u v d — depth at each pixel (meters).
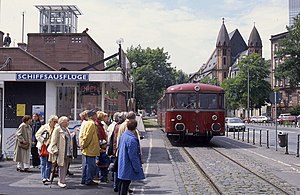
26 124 15.57
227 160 19.84
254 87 100.75
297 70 86.06
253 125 75.25
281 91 108.88
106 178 13.28
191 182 13.60
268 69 102.56
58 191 11.75
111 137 12.40
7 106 18.53
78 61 33.00
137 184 13.21
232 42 167.00
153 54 81.50
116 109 27.86
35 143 15.75
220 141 33.34
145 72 76.81
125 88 23.94
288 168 17.06
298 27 85.50
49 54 33.22
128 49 82.75
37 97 18.53
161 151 24.55
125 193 8.98
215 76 165.62
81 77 18.16
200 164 18.31
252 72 101.00
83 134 12.63
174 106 27.81
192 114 27.69
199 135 27.77
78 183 13.12
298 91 105.19
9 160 18.50
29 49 33.34
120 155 8.96
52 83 18.53
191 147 27.38
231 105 103.75
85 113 12.91
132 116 9.09
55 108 18.52
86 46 33.00
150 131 48.09
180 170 16.48
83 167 12.80
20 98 18.53
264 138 37.69
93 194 11.36
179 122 27.69
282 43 87.38
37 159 15.94
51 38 33.38
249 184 13.22
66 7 41.97
